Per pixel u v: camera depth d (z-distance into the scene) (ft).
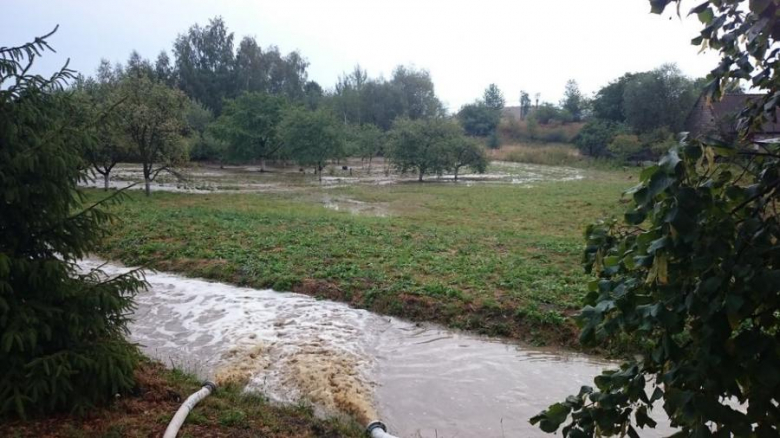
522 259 39.45
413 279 33.58
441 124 122.62
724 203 5.65
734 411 5.57
